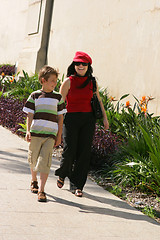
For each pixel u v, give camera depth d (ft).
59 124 14.17
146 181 16.72
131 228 12.05
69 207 13.29
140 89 28.48
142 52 28.66
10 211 12.06
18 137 25.90
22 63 49.32
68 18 41.09
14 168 17.60
